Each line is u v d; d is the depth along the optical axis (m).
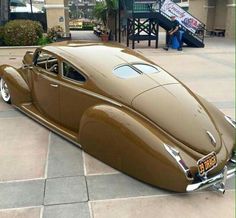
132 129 3.36
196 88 7.72
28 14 18.50
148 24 16.05
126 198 3.32
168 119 3.43
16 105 5.60
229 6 22.36
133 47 15.97
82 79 4.11
